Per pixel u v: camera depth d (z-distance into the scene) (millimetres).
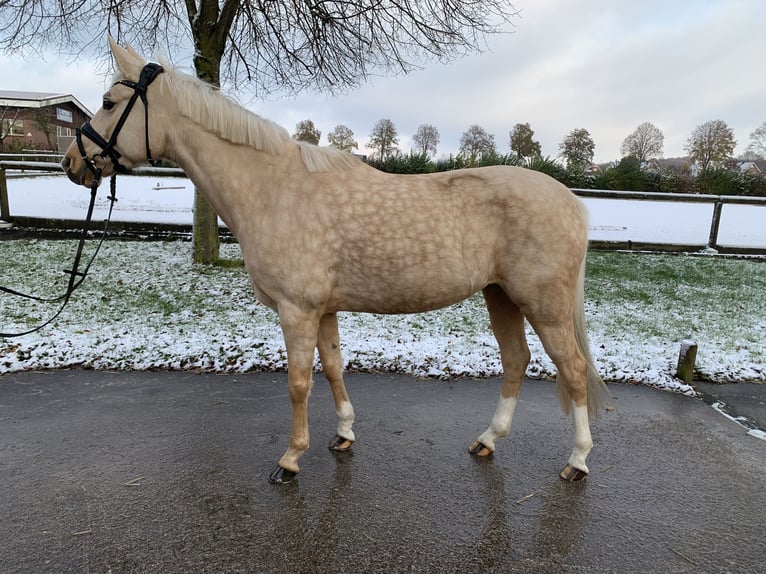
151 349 4023
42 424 2914
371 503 2270
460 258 2268
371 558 1920
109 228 8469
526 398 3488
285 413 3160
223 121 2264
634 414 3281
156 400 3275
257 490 2346
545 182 2340
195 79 2355
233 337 4332
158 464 2537
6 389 3361
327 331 2604
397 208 2246
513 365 2676
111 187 2453
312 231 2230
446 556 1943
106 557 1896
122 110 2285
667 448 2844
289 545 1980
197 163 2334
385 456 2688
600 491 2410
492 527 2123
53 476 2406
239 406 3232
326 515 2172
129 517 2125
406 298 2336
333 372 2637
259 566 1867
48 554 1903
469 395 3521
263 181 2283
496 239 2309
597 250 9227
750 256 8992
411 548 1981
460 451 2764
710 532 2131
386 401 3381
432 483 2443
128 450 2662
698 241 10094
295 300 2271
